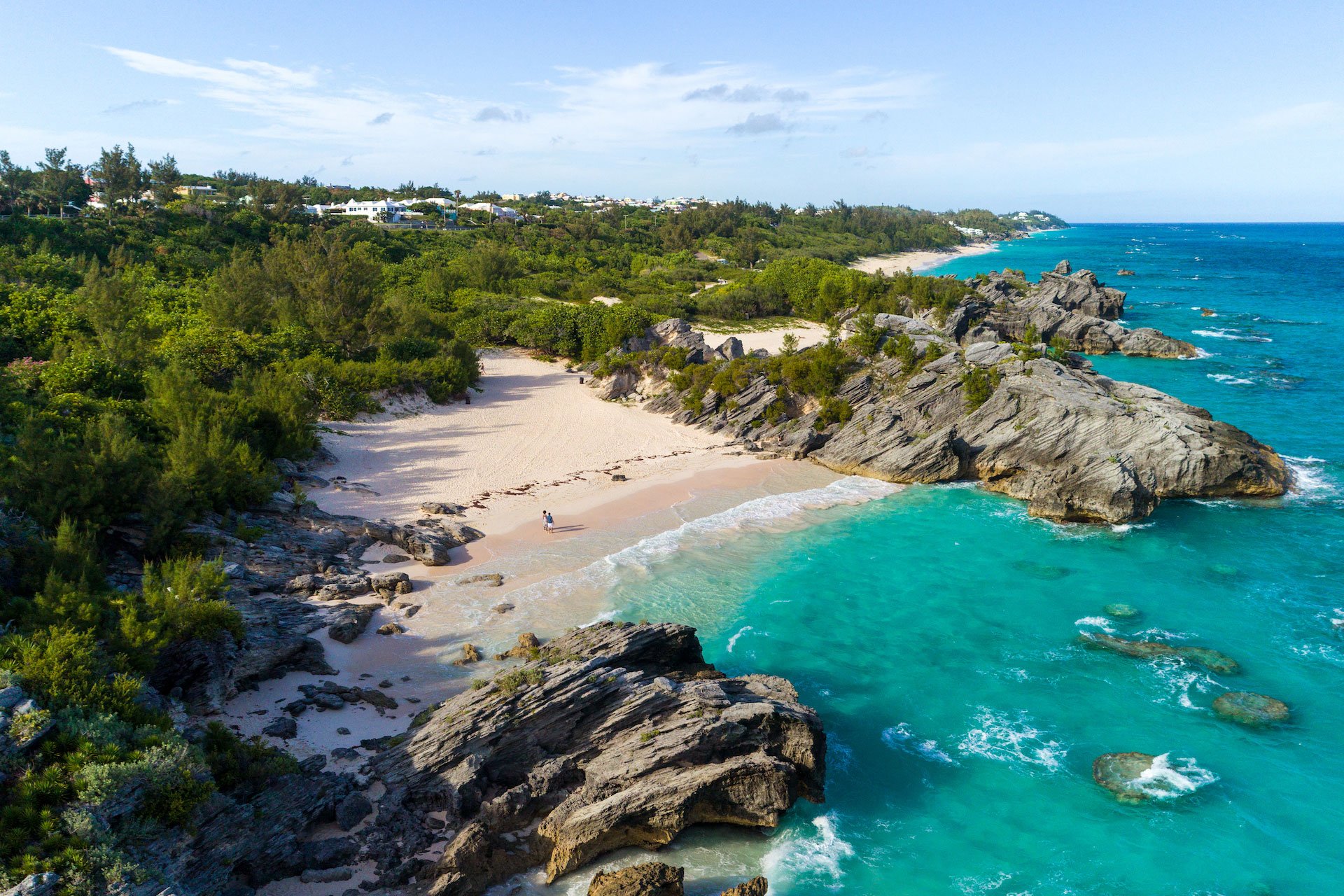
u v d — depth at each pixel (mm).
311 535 46688
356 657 37031
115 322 72875
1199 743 33188
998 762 32438
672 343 93375
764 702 31797
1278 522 54562
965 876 26984
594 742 30453
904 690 37125
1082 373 72500
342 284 85375
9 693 23234
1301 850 27781
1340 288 185125
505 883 26391
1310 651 39469
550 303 125875
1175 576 47438
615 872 25453
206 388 60812
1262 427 74500
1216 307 154500
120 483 38656
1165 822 29109
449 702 32281
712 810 29266
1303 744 33000
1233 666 38375
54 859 20031
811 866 27531
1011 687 37219
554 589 44844
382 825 26953
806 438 70188
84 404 49594
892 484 64125
